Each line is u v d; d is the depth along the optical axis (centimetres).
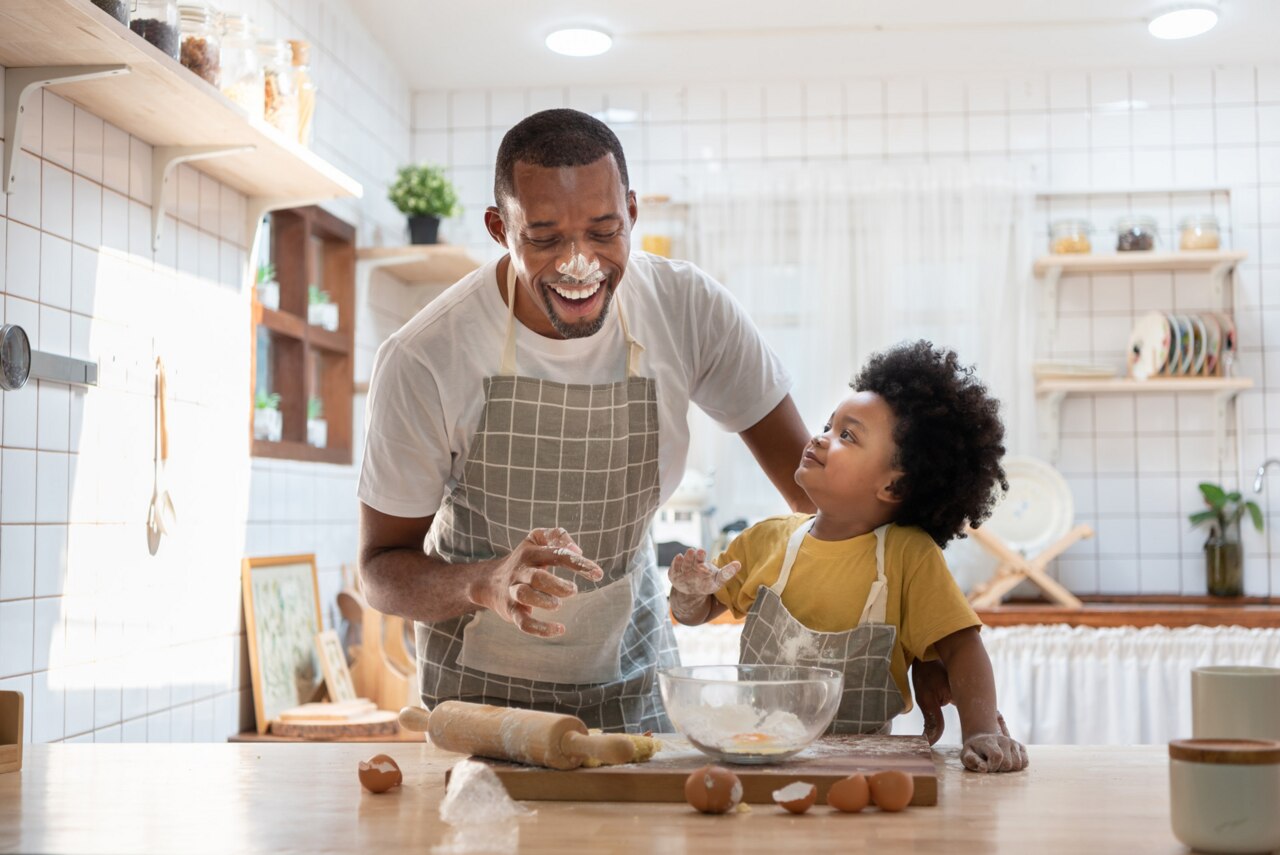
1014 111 446
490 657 159
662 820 97
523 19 389
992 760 117
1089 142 445
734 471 438
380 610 153
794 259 446
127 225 235
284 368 337
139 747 136
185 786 114
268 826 97
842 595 136
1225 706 102
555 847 89
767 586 141
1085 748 131
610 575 164
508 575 122
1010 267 440
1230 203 439
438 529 168
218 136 238
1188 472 438
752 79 449
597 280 135
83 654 219
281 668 301
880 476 138
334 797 108
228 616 283
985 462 141
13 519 197
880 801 100
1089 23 396
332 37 360
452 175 454
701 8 380
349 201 377
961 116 448
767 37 407
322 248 377
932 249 439
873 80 450
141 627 240
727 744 108
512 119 455
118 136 232
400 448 153
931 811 100
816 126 451
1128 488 439
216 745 137
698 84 453
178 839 92
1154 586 436
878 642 131
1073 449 441
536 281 137
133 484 237
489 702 161
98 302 224
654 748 113
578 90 455
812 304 441
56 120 210
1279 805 85
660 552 366
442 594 139
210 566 273
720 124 454
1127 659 359
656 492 164
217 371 277
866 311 441
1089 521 440
